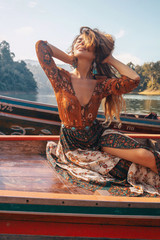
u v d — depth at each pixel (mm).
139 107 36844
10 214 1608
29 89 184125
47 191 2008
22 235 1629
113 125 6668
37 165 2551
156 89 152875
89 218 1629
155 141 3158
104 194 1821
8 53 185875
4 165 2484
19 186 2047
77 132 2283
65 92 2252
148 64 157375
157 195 2053
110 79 2354
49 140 3174
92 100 2285
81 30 2328
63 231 1636
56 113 6664
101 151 2379
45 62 2197
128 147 2174
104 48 2236
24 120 6773
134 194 2047
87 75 2346
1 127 6934
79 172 2252
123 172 2305
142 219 1647
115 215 1615
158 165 2158
